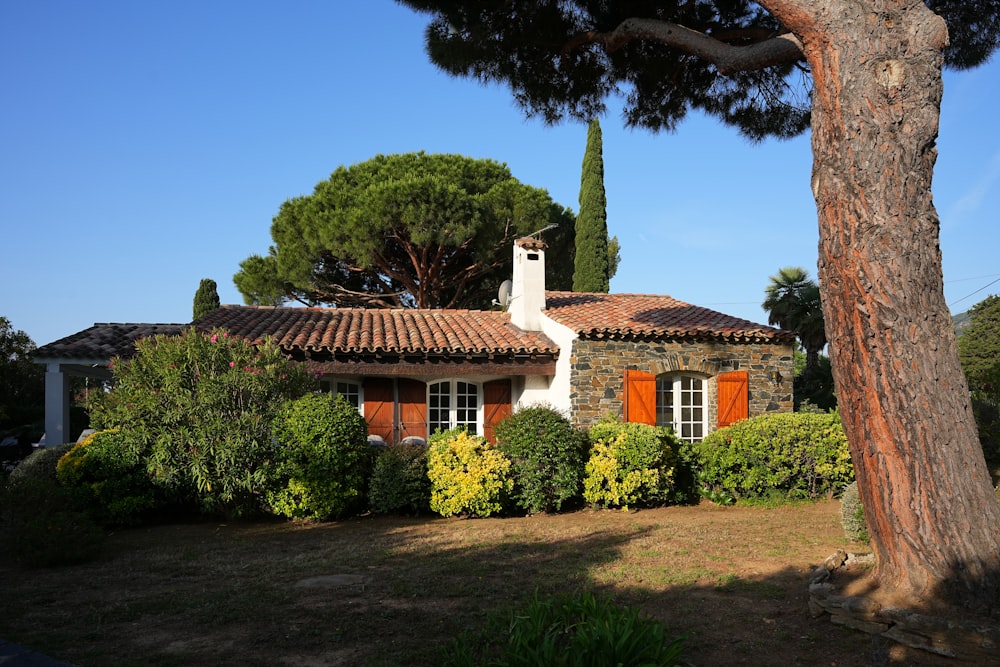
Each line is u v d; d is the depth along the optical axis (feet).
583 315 52.60
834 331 17.46
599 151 82.48
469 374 49.14
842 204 17.03
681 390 50.31
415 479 35.04
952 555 15.80
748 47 23.34
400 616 18.31
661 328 48.67
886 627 15.93
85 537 25.68
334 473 33.73
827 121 17.39
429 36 32.24
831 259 17.35
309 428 33.53
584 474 36.55
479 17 30.66
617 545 27.07
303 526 32.86
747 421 39.04
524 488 35.27
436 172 79.82
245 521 34.27
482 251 77.20
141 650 16.07
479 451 35.17
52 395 50.93
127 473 33.12
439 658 15.33
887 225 16.56
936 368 16.37
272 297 83.66
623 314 53.88
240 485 32.78
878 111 16.76
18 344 82.94
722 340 49.98
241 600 19.99
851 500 27.27
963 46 31.24
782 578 21.74
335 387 49.80
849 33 16.99
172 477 32.94
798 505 36.83
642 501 37.35
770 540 27.76
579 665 13.17
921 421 16.22
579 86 34.32
